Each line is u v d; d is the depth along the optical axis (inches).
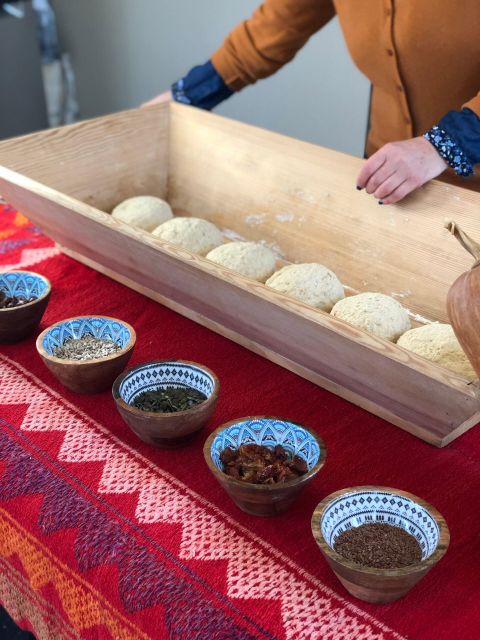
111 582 22.7
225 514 25.0
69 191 42.9
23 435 28.4
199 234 39.6
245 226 43.2
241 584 22.4
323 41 70.2
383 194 35.2
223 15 76.3
